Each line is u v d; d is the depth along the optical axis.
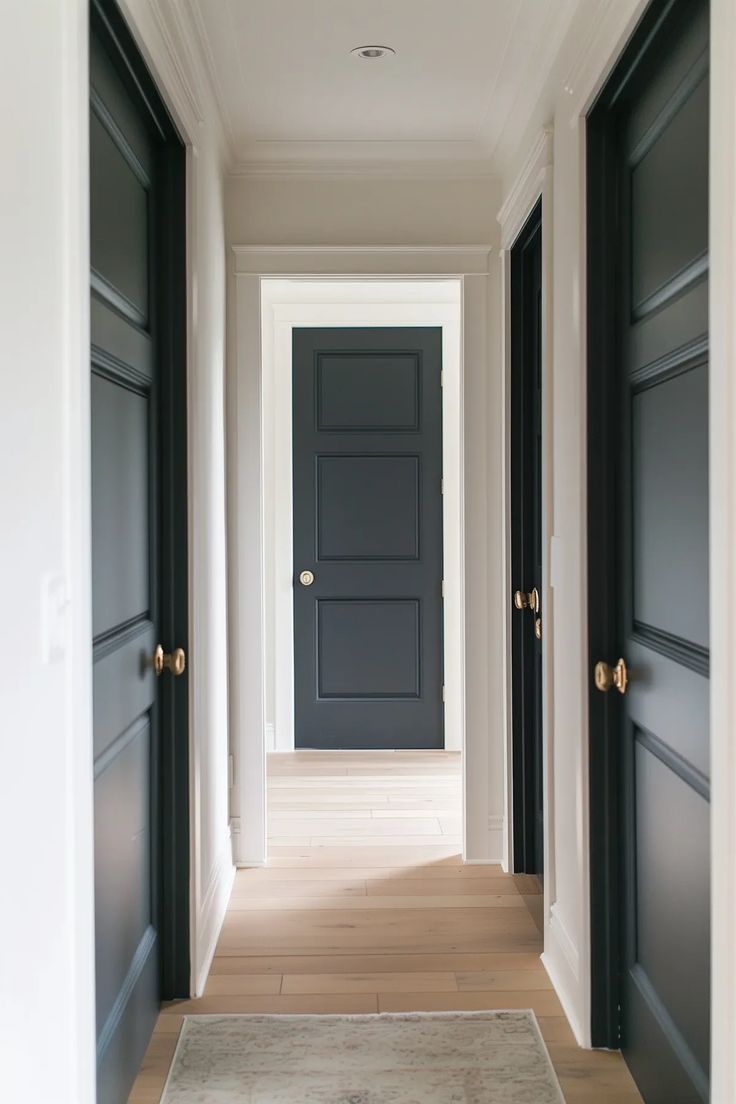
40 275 1.24
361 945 2.92
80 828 1.41
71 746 1.38
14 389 1.14
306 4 2.50
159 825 2.55
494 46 2.75
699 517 1.72
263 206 3.59
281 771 4.85
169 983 2.60
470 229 3.61
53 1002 1.30
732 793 1.26
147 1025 2.35
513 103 3.14
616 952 2.32
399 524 5.19
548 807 2.75
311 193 3.60
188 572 2.57
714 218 1.29
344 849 3.78
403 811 4.23
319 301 5.12
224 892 3.20
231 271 3.57
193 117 2.57
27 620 1.19
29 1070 1.20
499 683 3.64
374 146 3.50
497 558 3.63
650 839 2.08
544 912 2.82
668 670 1.91
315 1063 2.27
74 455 1.39
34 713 1.22
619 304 2.26
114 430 2.04
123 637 2.10
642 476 2.10
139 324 2.32
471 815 3.64
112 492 2.03
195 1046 2.34
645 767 2.12
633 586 2.18
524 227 3.22
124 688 2.12
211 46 2.73
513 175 3.33
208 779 2.91
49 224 1.28
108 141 1.97
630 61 2.00
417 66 2.89
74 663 1.39
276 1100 2.12
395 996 2.60
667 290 1.90
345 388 5.16
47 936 1.27
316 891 3.36
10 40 1.13
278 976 2.72
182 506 2.57
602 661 2.30
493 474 3.63
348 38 2.70
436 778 4.71
